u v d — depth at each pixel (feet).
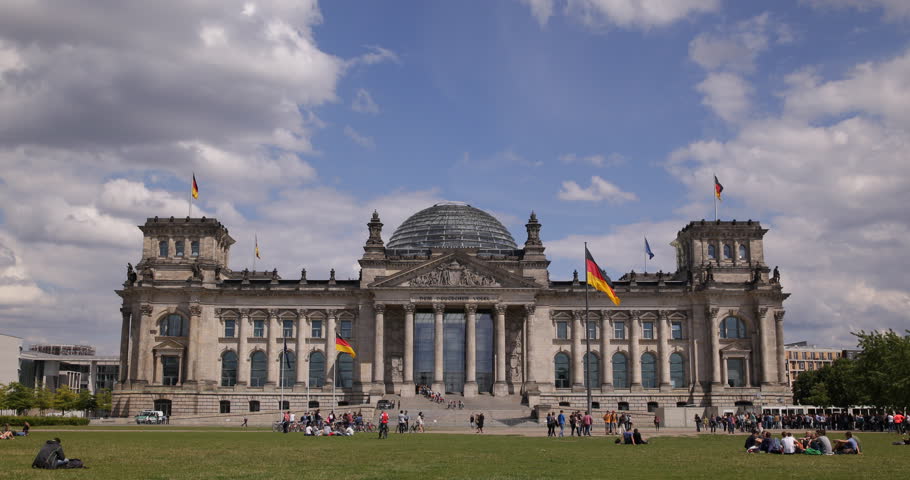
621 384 566.77
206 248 573.74
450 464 182.09
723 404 549.95
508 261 568.41
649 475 158.10
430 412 478.59
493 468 172.04
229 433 353.10
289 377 561.02
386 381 563.89
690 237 586.45
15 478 144.87
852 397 526.57
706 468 173.78
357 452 221.87
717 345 558.97
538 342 562.66
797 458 203.31
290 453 216.74
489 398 531.91
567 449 239.50
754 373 560.20
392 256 571.69
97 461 184.34
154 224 575.79
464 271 550.77
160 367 555.69
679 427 441.68
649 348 567.59
